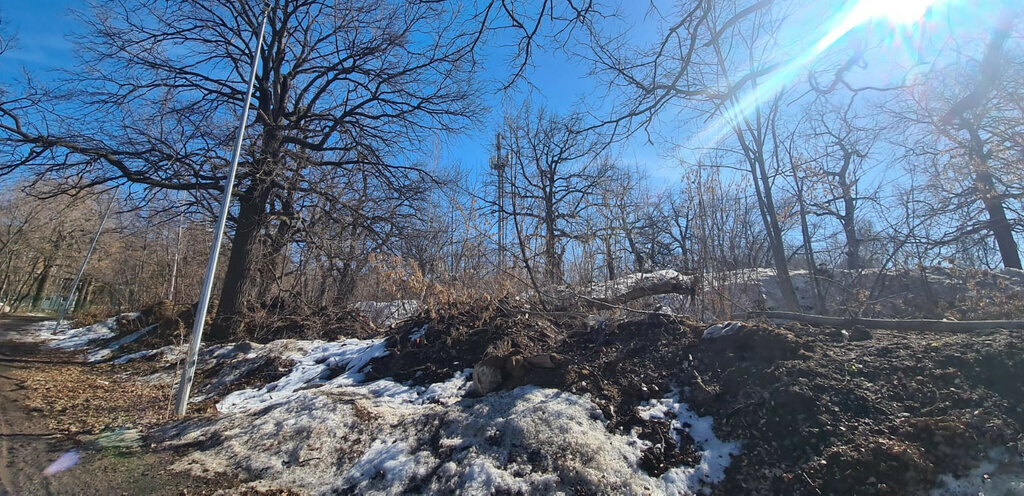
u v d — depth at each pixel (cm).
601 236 933
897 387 388
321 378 756
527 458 396
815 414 380
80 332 1873
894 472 317
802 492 329
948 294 991
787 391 405
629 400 465
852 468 329
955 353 405
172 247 2964
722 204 999
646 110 699
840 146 1362
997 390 356
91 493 416
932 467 312
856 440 348
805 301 1198
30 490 422
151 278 3369
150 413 680
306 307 1321
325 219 1509
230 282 1285
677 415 434
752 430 392
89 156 1161
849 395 390
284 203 1478
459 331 727
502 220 974
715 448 390
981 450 313
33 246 4022
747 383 437
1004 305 705
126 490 421
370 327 1173
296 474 440
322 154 1586
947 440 324
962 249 1155
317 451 468
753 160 1204
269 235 1484
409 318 853
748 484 351
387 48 1391
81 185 1255
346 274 1435
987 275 979
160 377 959
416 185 1484
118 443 545
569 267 906
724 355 484
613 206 968
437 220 1380
